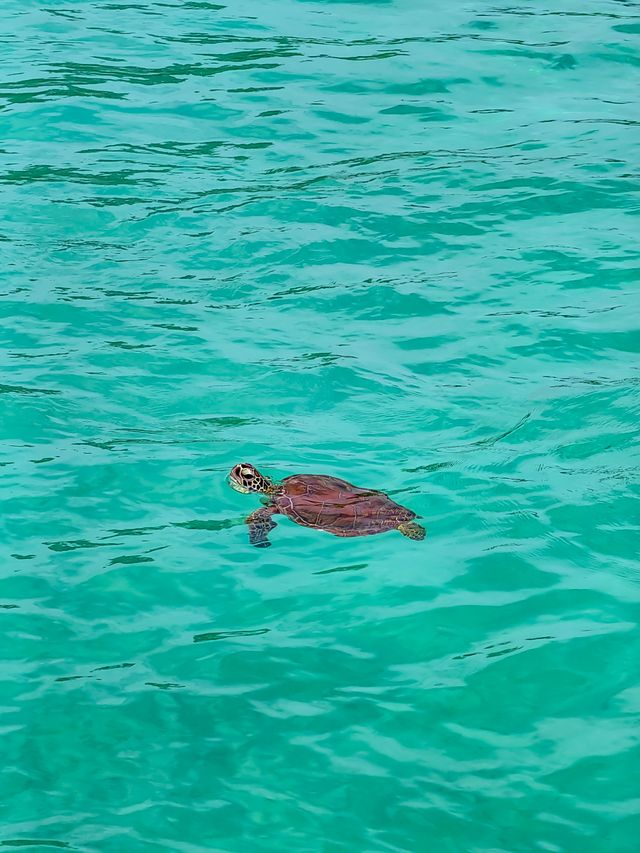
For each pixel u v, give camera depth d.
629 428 11.98
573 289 14.99
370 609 9.59
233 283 15.27
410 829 7.48
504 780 7.86
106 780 7.92
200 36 24.11
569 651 9.05
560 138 19.45
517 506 10.80
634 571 9.97
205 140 19.48
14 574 9.97
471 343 13.81
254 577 9.99
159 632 9.36
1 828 7.50
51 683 8.80
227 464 11.50
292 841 7.40
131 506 10.92
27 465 11.48
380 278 15.37
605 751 8.10
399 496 10.94
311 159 18.83
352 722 8.39
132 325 14.21
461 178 18.06
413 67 22.38
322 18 25.28
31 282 15.11
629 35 23.95
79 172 18.20
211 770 7.99
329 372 13.16
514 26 24.67
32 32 24.17
